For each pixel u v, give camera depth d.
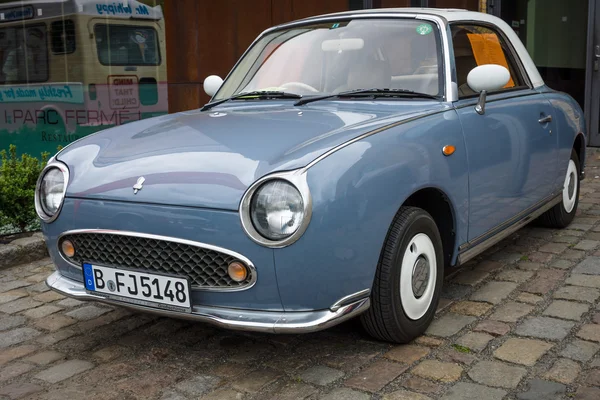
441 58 3.45
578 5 8.91
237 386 2.74
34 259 4.76
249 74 3.96
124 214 2.72
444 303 3.55
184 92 7.68
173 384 2.79
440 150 3.05
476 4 9.63
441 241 3.20
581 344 2.98
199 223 2.55
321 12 8.82
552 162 4.35
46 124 6.84
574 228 5.03
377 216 2.66
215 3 7.79
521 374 2.72
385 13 3.80
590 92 8.94
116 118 7.19
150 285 2.72
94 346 3.23
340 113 3.14
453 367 2.81
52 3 6.73
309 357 2.97
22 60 6.61
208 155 2.76
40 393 2.77
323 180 2.50
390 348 3.02
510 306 3.47
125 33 7.14
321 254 2.50
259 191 2.49
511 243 4.67
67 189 2.94
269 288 2.53
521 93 4.12
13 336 3.40
